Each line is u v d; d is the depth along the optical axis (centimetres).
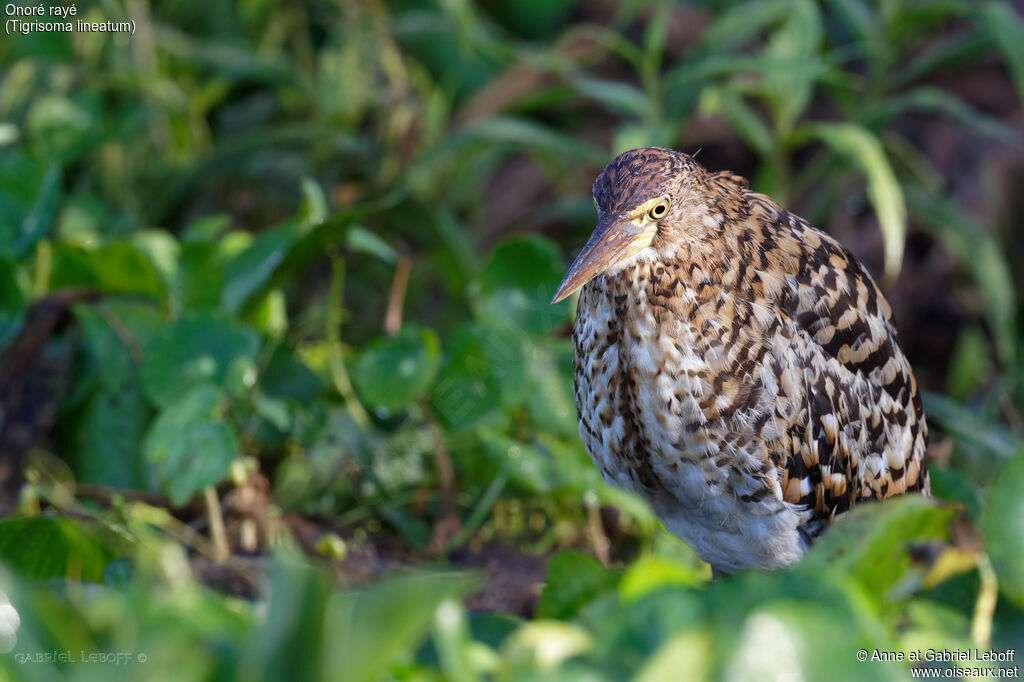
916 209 1191
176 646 443
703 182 712
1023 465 528
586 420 733
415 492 939
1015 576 509
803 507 703
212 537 847
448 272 1157
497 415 903
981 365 1205
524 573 872
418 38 1477
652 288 685
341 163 1279
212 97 1339
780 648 413
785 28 1145
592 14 1589
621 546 918
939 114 1376
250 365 862
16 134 1102
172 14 1444
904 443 758
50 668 462
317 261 1235
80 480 934
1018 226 1352
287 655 432
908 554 532
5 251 907
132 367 938
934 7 1177
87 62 1264
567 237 1339
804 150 1413
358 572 840
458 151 1227
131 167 1264
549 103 1236
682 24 1513
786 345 695
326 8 1416
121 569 649
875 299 756
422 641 553
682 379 682
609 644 457
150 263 963
